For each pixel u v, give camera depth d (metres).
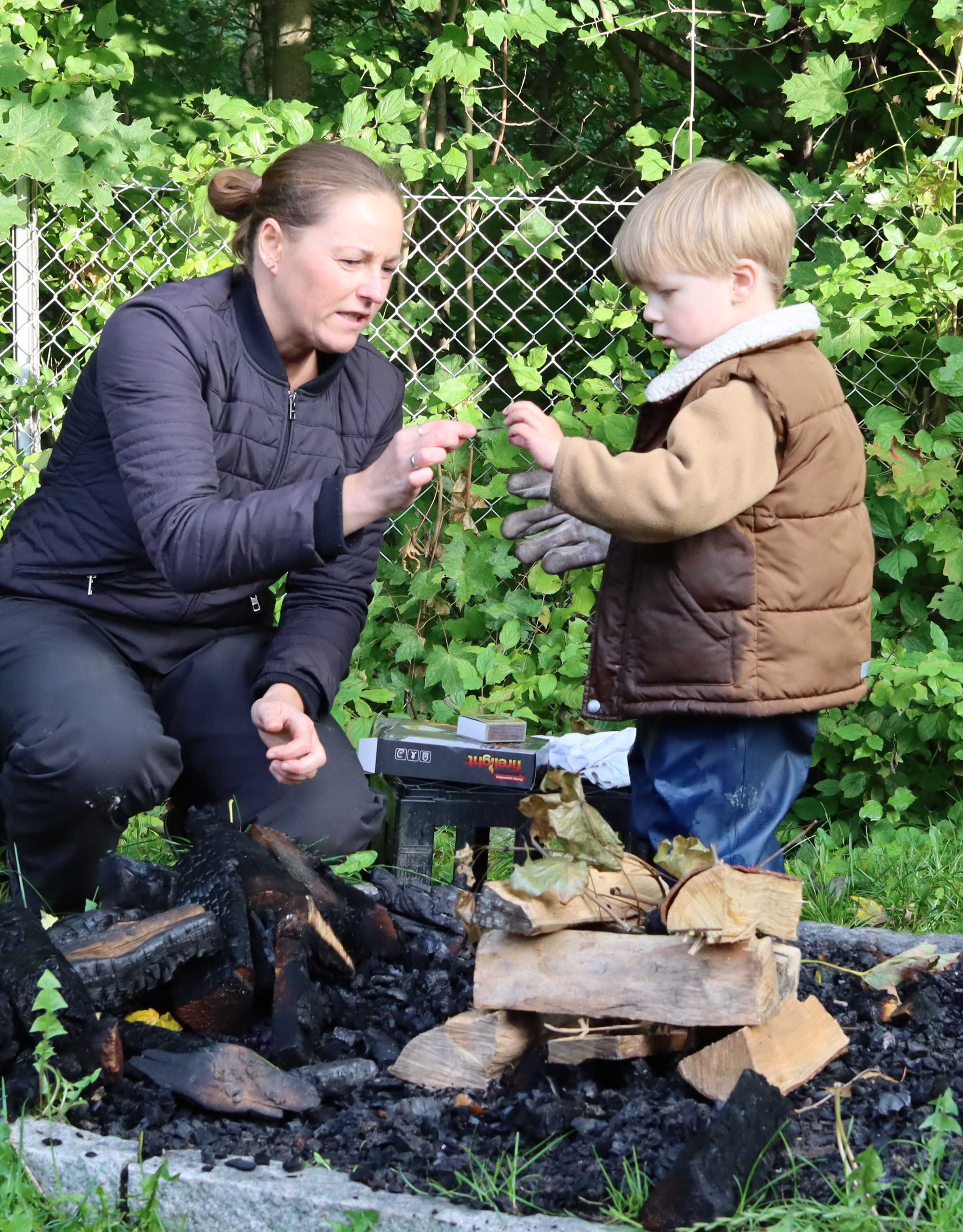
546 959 1.88
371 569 2.99
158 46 4.98
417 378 4.12
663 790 2.49
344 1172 1.70
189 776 2.95
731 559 2.40
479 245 4.73
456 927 2.48
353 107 4.00
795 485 2.40
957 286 3.79
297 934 2.08
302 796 2.84
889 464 3.80
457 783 3.08
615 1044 1.89
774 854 2.49
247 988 2.04
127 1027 1.97
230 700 2.89
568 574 4.06
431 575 4.01
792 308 2.46
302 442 2.79
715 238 2.44
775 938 2.05
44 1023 1.74
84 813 2.65
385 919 2.39
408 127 4.90
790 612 2.41
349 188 2.55
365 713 3.95
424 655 4.06
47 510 2.85
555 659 4.05
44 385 4.02
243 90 6.23
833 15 3.96
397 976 2.32
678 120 5.49
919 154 4.02
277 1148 1.77
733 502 2.31
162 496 2.43
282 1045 1.96
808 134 4.55
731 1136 1.62
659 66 5.21
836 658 2.48
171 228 4.13
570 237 5.37
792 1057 1.86
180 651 2.93
